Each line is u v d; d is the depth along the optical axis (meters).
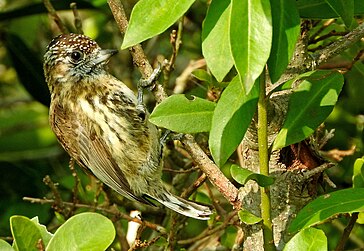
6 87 15.49
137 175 10.77
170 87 13.52
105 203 11.81
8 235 12.93
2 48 15.38
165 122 7.34
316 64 8.18
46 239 7.33
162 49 13.88
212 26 6.34
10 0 14.55
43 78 13.95
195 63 12.30
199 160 7.85
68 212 11.05
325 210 7.09
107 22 14.12
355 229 12.07
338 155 11.39
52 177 13.52
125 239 11.35
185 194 10.14
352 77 12.43
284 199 8.07
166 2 6.57
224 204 12.32
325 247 6.69
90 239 6.94
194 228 12.74
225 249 11.42
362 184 8.87
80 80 11.03
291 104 7.39
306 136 7.30
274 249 7.08
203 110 7.41
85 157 11.07
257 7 5.98
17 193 13.23
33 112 14.82
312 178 8.11
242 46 5.95
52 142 13.91
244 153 8.05
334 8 7.27
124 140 10.73
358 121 12.38
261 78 6.84
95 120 10.85
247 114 6.59
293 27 6.41
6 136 13.94
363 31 8.26
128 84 13.69
